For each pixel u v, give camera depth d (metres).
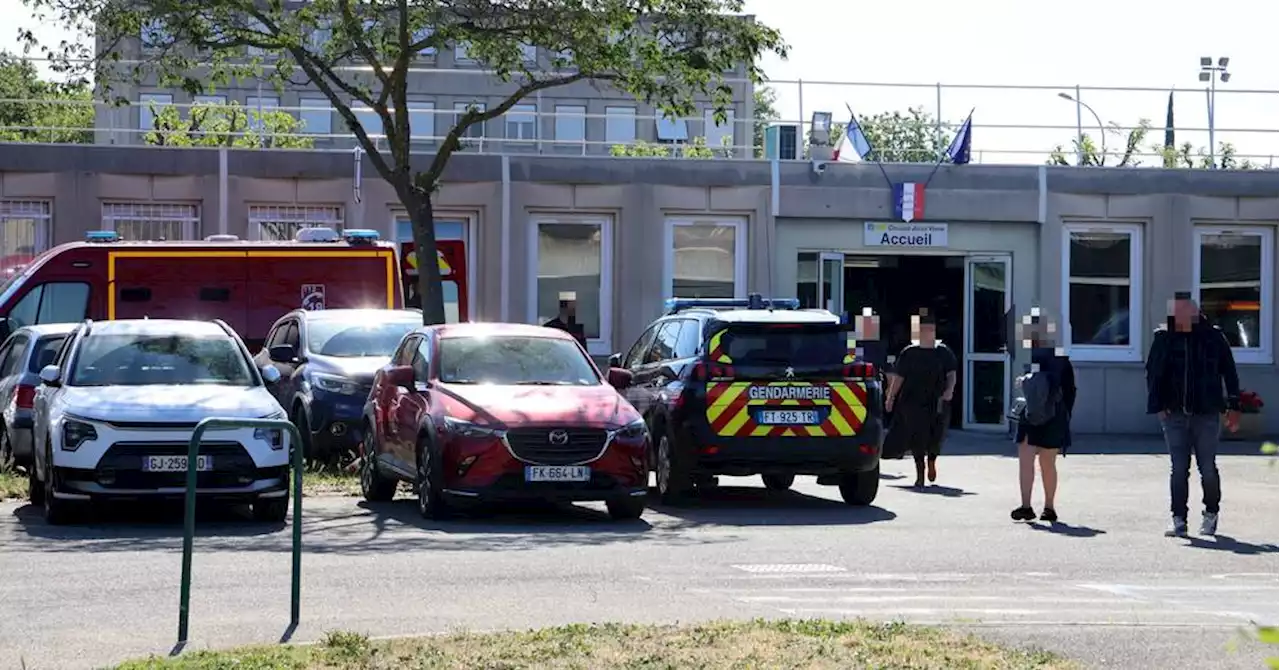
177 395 16.16
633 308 31.05
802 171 31.58
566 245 31.11
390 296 24.92
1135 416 32.47
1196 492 21.83
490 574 12.65
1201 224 33.00
